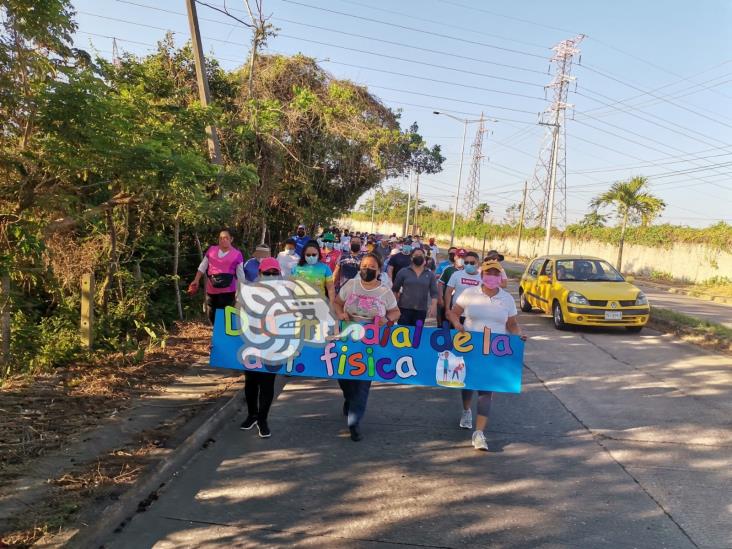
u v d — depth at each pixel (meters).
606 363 9.29
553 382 8.00
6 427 5.06
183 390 6.66
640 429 6.06
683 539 3.82
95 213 7.75
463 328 5.81
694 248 34.06
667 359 9.67
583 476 4.84
